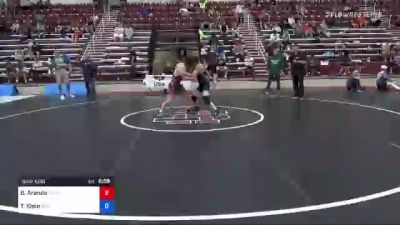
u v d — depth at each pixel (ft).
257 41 90.63
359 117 43.55
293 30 93.86
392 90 65.62
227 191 22.80
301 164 27.45
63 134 37.42
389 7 108.78
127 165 27.68
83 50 88.89
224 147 31.91
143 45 91.09
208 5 109.91
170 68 81.51
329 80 78.54
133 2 116.47
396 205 20.74
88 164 28.07
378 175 25.16
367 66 85.71
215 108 45.44
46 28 96.48
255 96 61.00
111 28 96.53
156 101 57.57
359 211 20.07
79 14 104.88
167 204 21.12
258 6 108.17
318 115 44.91
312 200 21.44
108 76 82.84
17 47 89.71
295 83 59.31
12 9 108.27
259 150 30.94
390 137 34.55
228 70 82.79
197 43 82.38
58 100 59.82
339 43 92.02
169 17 100.83
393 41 93.71
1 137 36.52
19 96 64.90
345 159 28.50
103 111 49.67
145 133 37.17
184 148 31.78
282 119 42.80
